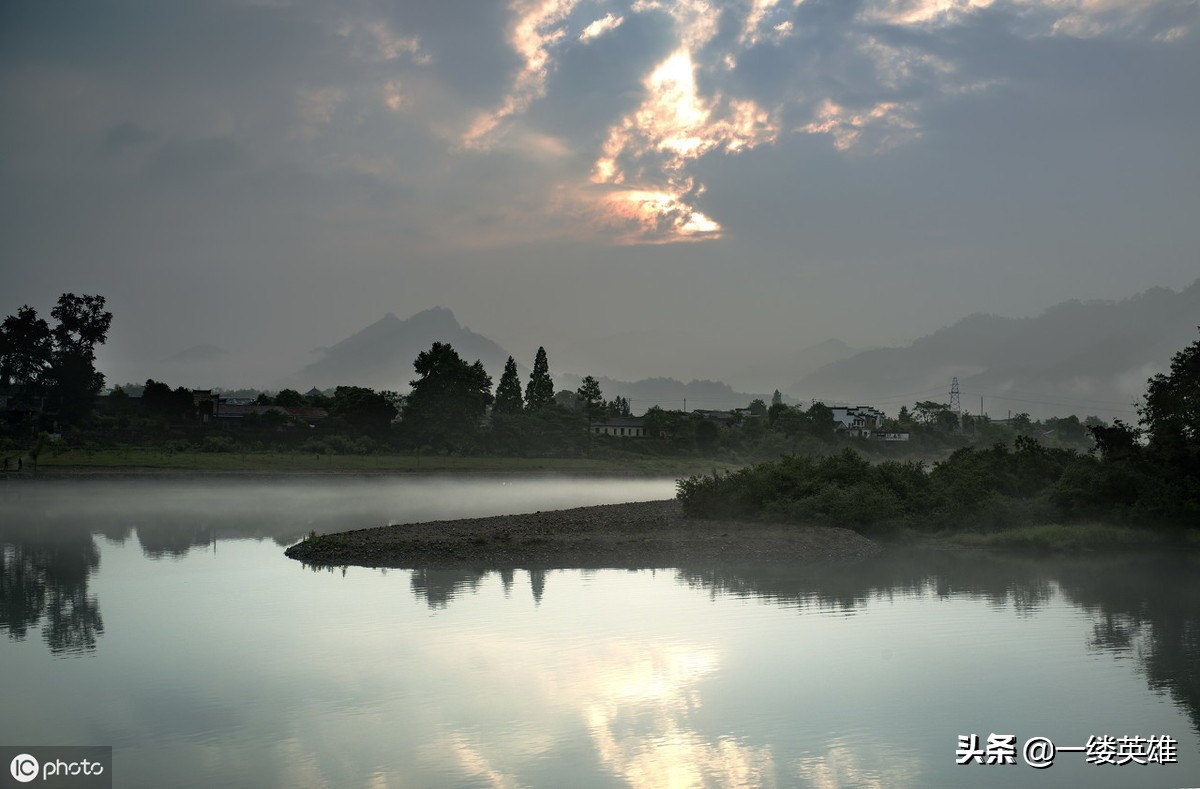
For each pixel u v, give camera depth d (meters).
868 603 37.06
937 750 21.69
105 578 42.78
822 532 58.28
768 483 66.56
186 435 130.50
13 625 33.12
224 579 42.56
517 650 29.69
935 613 35.25
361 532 57.47
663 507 76.06
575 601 37.34
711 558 49.12
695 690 25.81
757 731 22.73
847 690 25.77
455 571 45.00
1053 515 60.06
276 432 136.12
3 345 125.06
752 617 34.47
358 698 25.02
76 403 127.06
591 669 27.66
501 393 170.75
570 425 165.38
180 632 32.03
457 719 23.47
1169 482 59.03
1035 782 19.92
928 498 63.00
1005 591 40.00
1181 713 24.22
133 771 20.36
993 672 27.53
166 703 24.64
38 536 58.69
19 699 24.91
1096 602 37.41
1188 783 19.94
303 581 42.00
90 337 129.25
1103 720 23.59
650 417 185.25
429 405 146.50
